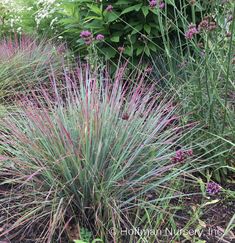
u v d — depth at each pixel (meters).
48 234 2.23
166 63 4.14
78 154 2.28
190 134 3.02
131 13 4.34
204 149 2.96
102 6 4.38
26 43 5.16
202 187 2.51
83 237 2.29
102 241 2.17
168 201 2.48
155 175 2.55
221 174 2.94
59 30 5.65
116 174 2.44
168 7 4.18
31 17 6.05
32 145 2.48
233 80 3.21
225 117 2.87
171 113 3.03
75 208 2.47
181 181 2.75
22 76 4.38
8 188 2.72
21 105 3.13
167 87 3.62
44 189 2.50
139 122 2.70
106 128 2.49
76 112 2.64
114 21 4.41
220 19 3.29
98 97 2.71
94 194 2.37
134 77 3.99
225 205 2.65
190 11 4.23
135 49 4.33
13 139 2.79
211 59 3.21
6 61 4.45
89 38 3.45
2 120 3.01
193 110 3.07
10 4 6.19
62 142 2.46
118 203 2.42
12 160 2.52
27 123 2.77
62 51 4.94
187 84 3.18
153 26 4.19
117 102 2.71
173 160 2.45
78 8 4.75
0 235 2.18
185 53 4.30
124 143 2.51
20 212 2.49
